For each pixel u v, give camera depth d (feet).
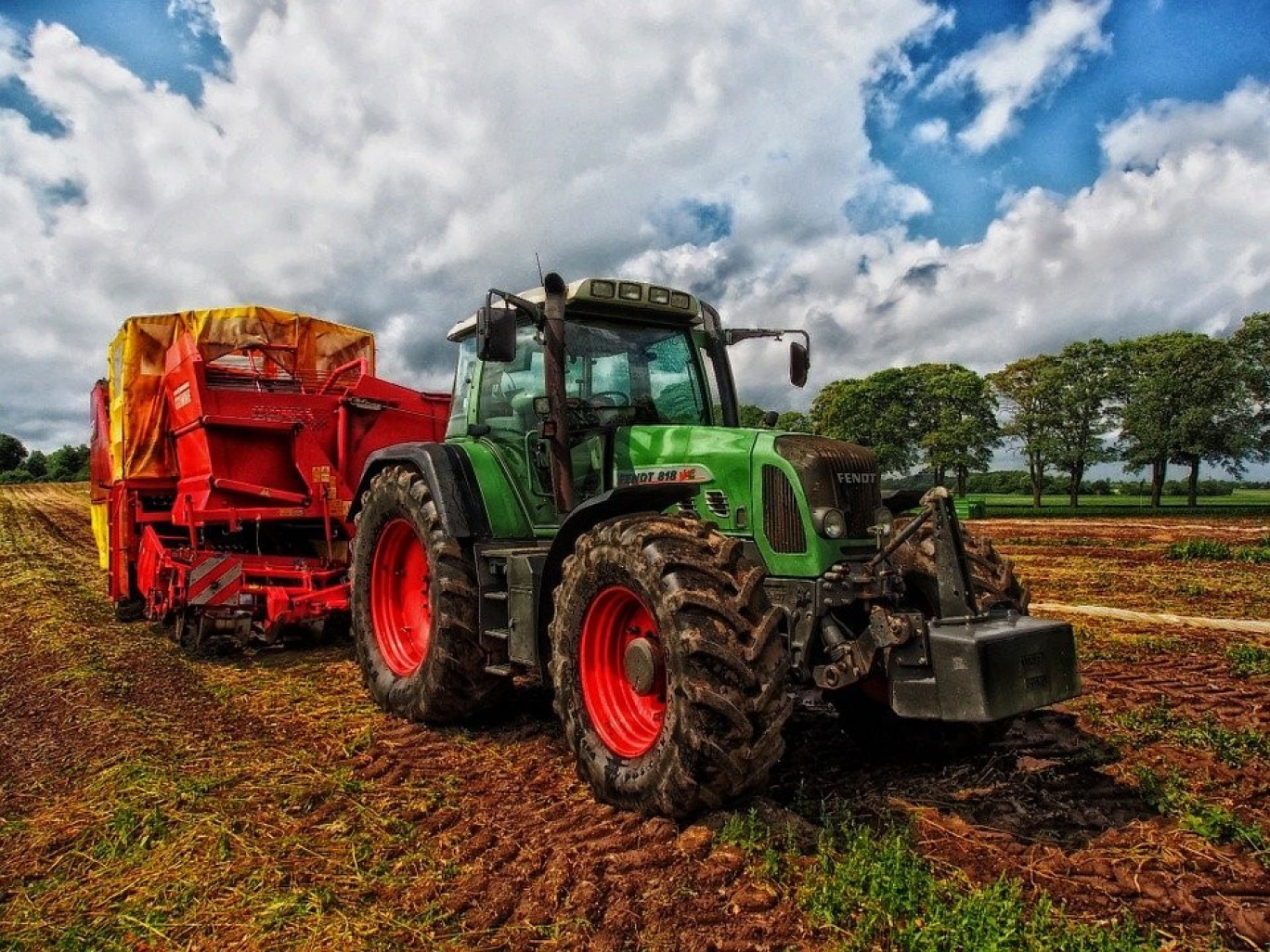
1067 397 162.81
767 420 16.53
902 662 10.59
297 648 23.80
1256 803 11.37
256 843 10.69
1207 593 33.35
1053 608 29.25
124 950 8.39
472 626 15.30
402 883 9.59
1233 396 143.13
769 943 8.14
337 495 24.49
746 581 10.77
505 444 16.75
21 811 12.41
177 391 25.03
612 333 15.79
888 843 9.86
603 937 8.32
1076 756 13.19
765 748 10.19
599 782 11.69
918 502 13.50
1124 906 8.77
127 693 18.76
